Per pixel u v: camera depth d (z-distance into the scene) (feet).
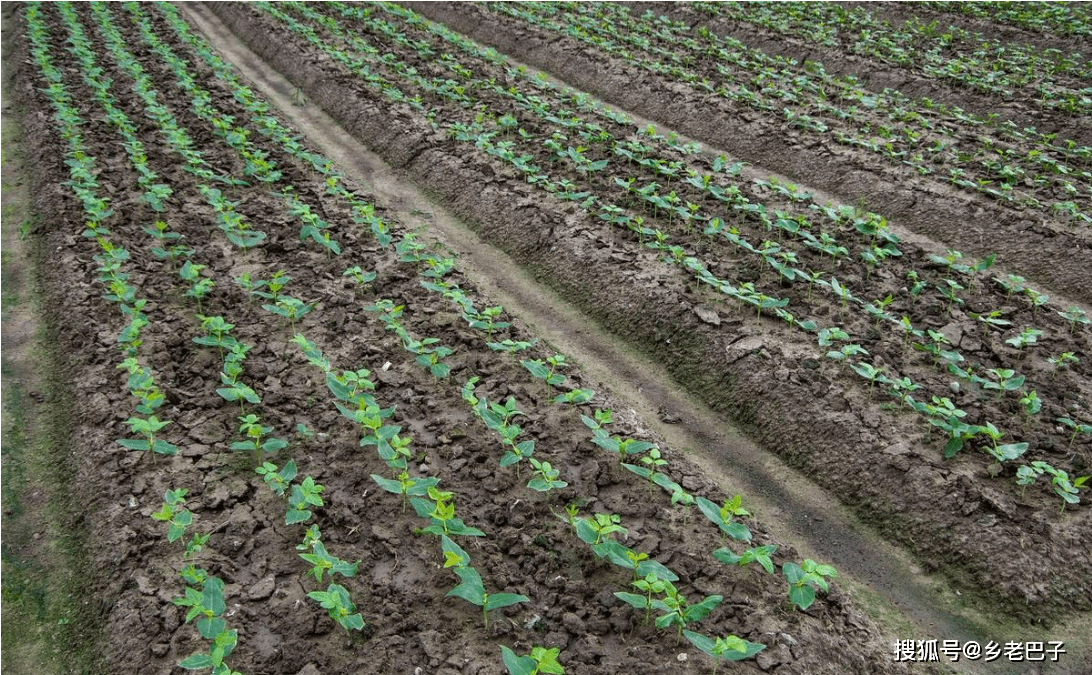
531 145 36.65
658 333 24.71
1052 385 21.47
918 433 19.61
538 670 12.10
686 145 34.91
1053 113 39.42
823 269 26.91
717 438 21.53
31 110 40.52
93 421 19.70
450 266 25.82
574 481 18.07
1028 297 25.88
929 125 38.34
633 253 27.66
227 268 26.76
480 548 15.92
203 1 71.00
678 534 16.62
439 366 20.68
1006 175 32.45
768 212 30.81
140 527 16.34
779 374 21.66
